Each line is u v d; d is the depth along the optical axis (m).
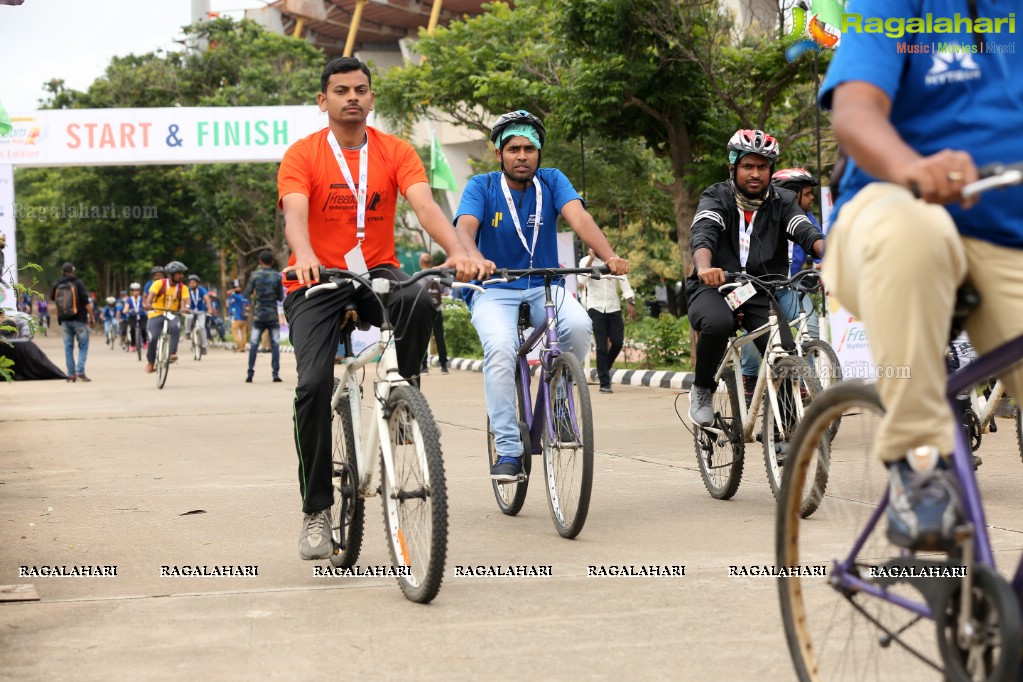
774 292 9.20
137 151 31.23
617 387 22.20
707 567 7.18
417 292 7.05
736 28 23.89
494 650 5.55
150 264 66.50
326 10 88.75
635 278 36.91
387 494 6.73
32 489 10.75
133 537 8.41
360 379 7.29
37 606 6.47
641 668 5.23
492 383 8.53
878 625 4.08
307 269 6.59
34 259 84.62
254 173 55.94
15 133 30.16
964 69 3.61
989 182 3.04
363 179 7.41
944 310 3.42
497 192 8.97
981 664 3.46
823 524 5.66
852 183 3.71
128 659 5.47
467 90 31.58
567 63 26.66
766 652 5.42
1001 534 7.73
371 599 6.60
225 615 6.26
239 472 11.78
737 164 9.41
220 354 46.06
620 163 31.72
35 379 27.83
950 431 3.53
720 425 9.46
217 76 62.75
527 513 9.32
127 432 15.90
